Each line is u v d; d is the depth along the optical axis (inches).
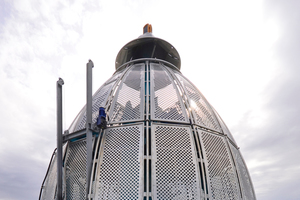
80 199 518.9
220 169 559.5
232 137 727.7
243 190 578.6
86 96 559.8
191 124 584.1
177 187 489.4
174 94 655.1
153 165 499.5
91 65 593.0
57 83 613.3
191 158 531.5
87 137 526.0
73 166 570.9
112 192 488.1
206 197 496.7
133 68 778.2
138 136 539.5
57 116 589.0
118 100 633.6
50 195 618.5
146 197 464.1
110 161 524.4
